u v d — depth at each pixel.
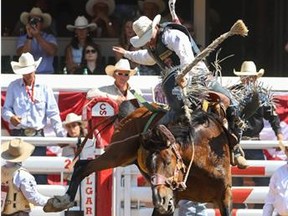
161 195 23.25
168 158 23.80
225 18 42.31
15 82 33.91
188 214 28.67
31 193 28.33
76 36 39.16
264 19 42.97
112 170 29.12
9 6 43.09
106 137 29.20
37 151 32.41
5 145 28.70
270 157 32.69
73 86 35.31
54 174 30.75
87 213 29.16
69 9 42.34
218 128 25.56
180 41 25.77
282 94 35.16
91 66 38.84
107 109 29.06
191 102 25.52
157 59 26.48
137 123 26.22
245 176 29.95
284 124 34.88
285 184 28.44
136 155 25.78
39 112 33.75
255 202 29.75
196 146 24.98
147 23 26.36
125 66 32.41
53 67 40.12
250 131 31.27
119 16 41.47
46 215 29.47
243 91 26.88
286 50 40.66
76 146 29.44
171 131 24.98
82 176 25.95
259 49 42.88
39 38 39.53
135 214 29.64
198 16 41.34
